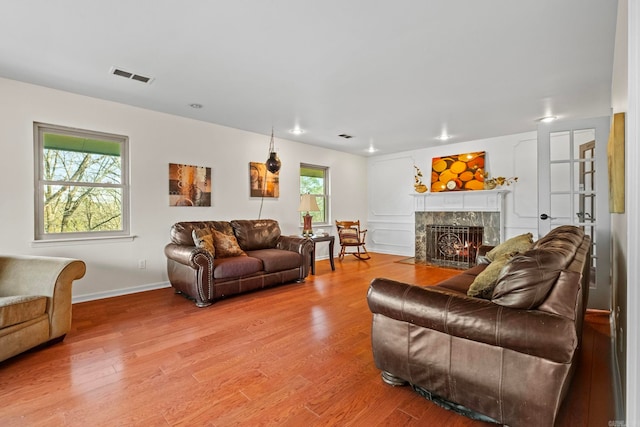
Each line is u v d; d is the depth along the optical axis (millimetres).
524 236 2645
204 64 2645
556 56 2518
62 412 1559
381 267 5332
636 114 820
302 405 1622
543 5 1887
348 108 3787
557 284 1306
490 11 1948
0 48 2371
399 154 6664
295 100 3520
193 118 4215
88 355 2154
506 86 3111
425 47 2379
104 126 3506
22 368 1973
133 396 1694
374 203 7145
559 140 4227
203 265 3221
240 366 2018
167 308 3168
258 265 3721
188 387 1781
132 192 3727
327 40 2279
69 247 3285
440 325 1509
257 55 2496
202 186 4348
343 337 2465
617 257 2240
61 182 3307
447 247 5781
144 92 3281
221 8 1910
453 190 5668
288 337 2465
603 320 2777
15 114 2990
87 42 2291
